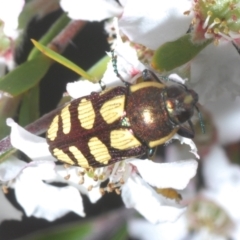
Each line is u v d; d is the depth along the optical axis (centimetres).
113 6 11
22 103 11
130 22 11
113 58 11
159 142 10
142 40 11
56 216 12
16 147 11
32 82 11
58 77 13
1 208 12
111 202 14
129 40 11
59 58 10
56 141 10
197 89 11
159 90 10
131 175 12
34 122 11
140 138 10
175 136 11
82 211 12
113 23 12
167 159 13
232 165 13
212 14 11
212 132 13
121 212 13
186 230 14
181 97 10
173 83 11
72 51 13
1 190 12
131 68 11
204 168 13
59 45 11
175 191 12
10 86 11
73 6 11
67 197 12
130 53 11
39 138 11
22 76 11
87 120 10
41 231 13
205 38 11
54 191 12
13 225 15
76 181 12
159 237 14
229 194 14
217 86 11
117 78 11
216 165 13
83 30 13
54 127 11
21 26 12
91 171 11
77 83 11
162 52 11
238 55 11
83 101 10
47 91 13
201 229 14
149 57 11
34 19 12
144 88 10
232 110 13
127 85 10
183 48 11
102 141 10
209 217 14
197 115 11
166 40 11
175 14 11
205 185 14
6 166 11
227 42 11
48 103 13
